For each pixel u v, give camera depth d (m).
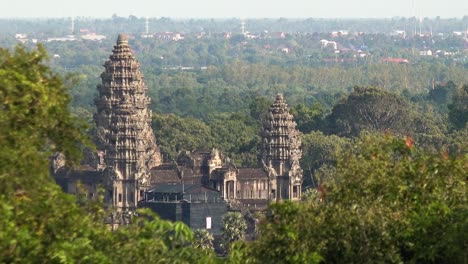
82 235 182.38
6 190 182.62
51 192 184.50
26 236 176.25
